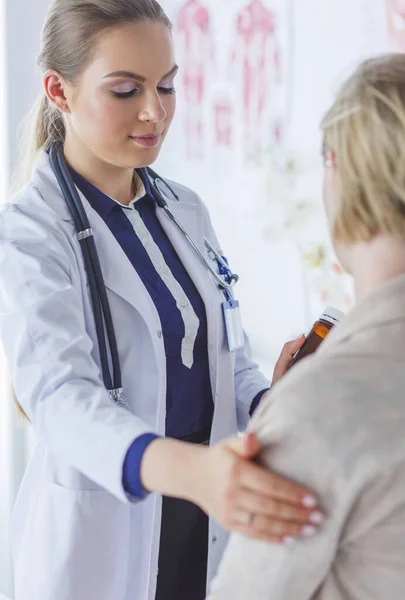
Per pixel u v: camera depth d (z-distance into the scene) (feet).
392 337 2.12
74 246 4.22
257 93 7.30
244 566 2.19
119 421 3.31
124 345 4.23
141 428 3.21
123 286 4.21
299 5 6.83
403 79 2.22
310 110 6.84
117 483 3.10
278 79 7.10
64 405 3.55
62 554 4.16
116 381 4.15
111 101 4.02
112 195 4.52
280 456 2.11
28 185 4.40
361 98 2.25
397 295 2.16
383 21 6.19
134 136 4.11
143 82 4.00
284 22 6.98
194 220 4.94
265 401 2.28
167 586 4.49
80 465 3.32
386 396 2.04
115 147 4.13
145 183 4.73
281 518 2.08
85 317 4.21
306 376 2.15
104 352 4.12
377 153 2.19
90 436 3.31
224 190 7.79
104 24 3.94
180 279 4.59
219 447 2.50
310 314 7.17
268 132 7.25
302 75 6.89
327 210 2.49
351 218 2.28
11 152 7.30
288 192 6.91
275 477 2.11
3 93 7.23
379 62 2.34
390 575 2.10
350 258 2.39
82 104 4.11
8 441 7.64
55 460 4.21
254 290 7.70
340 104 2.33
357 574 2.16
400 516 2.07
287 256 7.27
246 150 7.48
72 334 3.84
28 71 7.29
